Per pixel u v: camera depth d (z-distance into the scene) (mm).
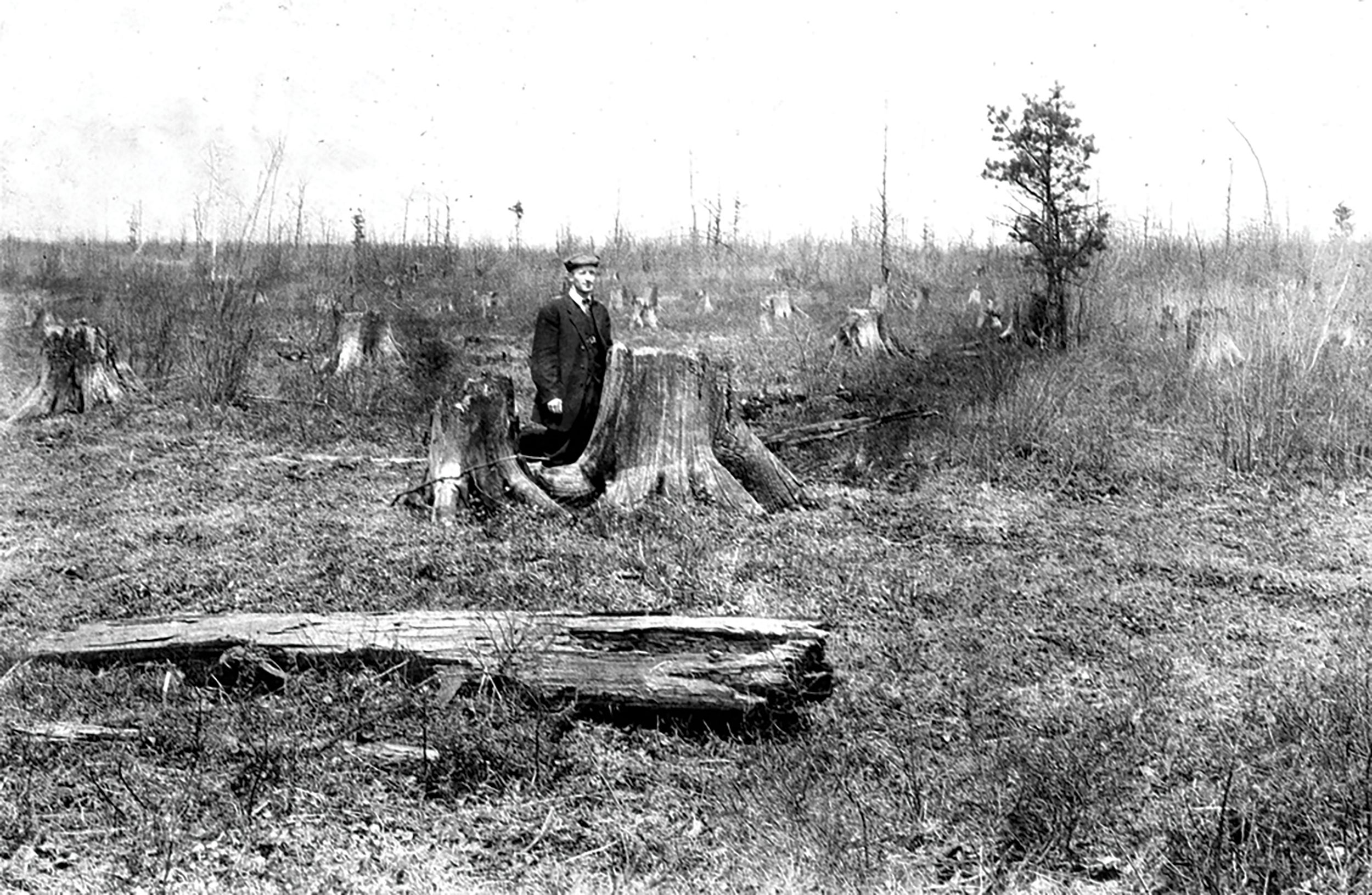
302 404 10203
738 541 6355
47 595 5547
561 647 4391
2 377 11602
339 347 12078
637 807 3908
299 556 5996
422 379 11227
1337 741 4047
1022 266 15305
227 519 6785
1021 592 5828
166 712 4324
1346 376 9289
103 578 5762
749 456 7270
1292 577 6277
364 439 9234
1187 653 5137
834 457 8672
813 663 4379
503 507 6777
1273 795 3781
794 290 19328
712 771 4102
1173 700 4598
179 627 4699
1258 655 5121
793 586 5766
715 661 4277
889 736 4328
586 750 4180
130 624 4777
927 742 4285
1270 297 11234
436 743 4098
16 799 3758
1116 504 7668
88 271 17141
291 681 4504
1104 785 3861
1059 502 7691
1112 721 4348
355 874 3502
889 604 5598
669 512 6727
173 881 3414
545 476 7031
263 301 16016
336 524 6633
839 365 11797
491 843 3701
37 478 7934
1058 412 9234
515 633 4453
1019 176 13305
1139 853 3572
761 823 3752
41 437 9227
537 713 4289
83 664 4680
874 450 8648
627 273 22938
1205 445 8719
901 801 3900
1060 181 13312
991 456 8438
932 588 5809
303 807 3809
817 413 10102
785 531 6645
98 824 3674
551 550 6090
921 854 3639
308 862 3553
